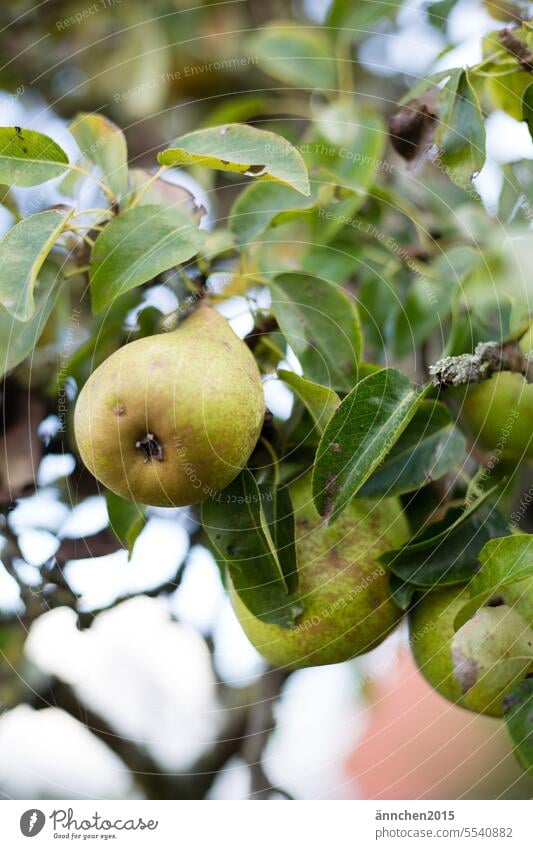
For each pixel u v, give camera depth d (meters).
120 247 0.44
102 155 0.47
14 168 0.44
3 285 0.42
